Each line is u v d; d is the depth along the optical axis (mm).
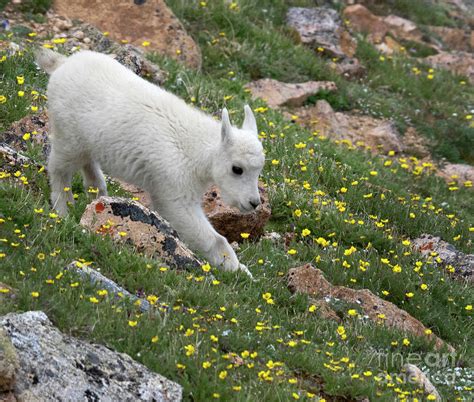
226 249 16078
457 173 30297
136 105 15844
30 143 18766
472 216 26516
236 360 12328
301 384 12547
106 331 11625
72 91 16172
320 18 38531
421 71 40281
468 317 18047
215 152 15570
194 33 33125
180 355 11719
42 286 12258
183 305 13625
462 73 41562
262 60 33219
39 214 14680
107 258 14070
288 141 24719
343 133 30984
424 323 17094
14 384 9617
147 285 13719
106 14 29344
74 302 12047
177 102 16344
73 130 16266
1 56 22688
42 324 10703
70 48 25828
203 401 11000
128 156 15852
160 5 30219
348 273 17844
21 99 20312
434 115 35312
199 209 16219
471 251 22047
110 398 10141
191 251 15992
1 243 13438
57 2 28938
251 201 15547
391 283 17844
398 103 35062
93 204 15156
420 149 32156
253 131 16359
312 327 14594
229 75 30562
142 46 29016
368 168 26266
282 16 38656
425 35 46438
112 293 12656
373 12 47906
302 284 16359
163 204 15984
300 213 20219
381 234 20500
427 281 18625
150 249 14961
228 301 14227
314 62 34438
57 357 10266
